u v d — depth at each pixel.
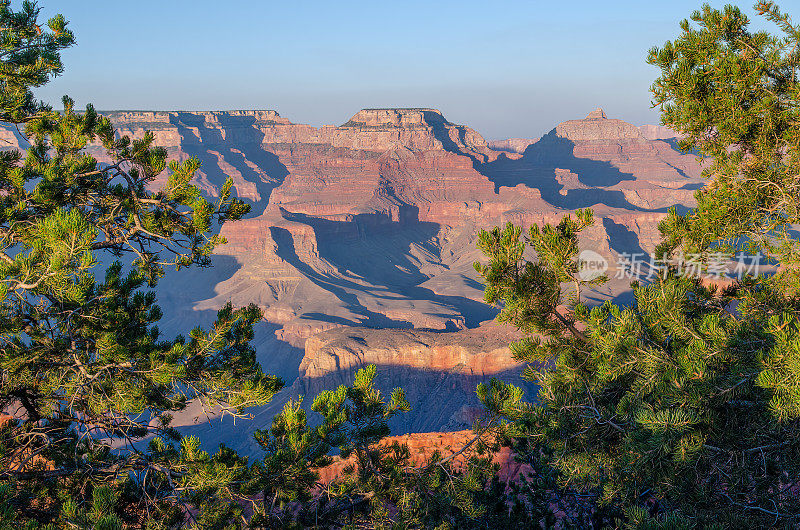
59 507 9.61
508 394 10.51
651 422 7.39
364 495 10.06
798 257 10.45
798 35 10.02
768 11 10.20
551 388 10.43
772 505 7.80
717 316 8.52
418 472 10.20
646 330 9.72
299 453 9.30
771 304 10.17
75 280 9.45
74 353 9.71
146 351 10.08
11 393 10.36
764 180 10.37
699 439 7.63
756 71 10.01
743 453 7.80
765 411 7.80
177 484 9.73
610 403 9.84
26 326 9.91
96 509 7.05
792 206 10.45
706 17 10.50
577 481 9.91
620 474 9.14
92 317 9.46
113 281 10.51
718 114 10.41
